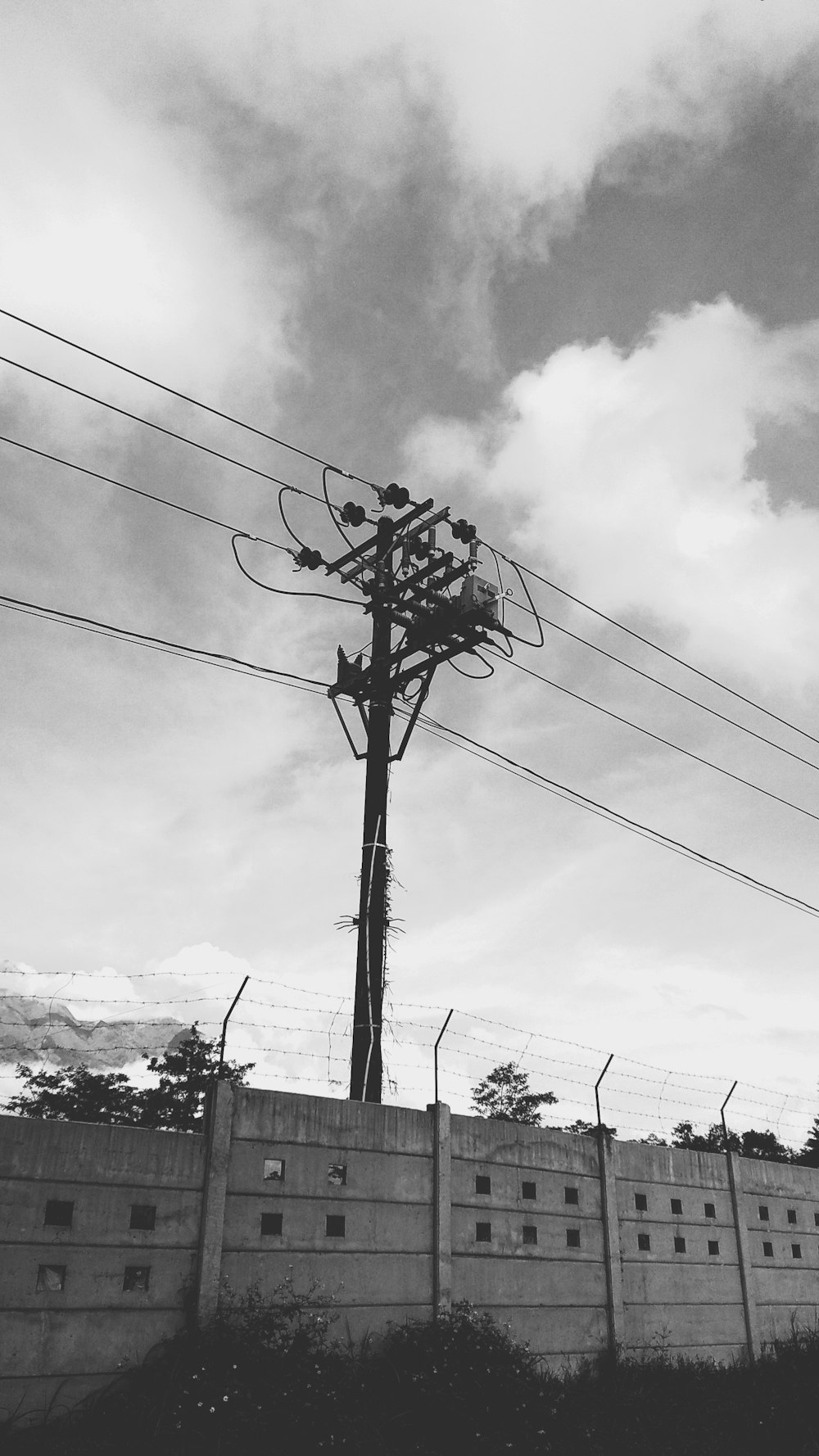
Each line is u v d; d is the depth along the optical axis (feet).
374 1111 48.73
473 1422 40.09
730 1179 66.90
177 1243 40.78
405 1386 41.52
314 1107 46.60
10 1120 38.24
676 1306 59.77
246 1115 44.24
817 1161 112.06
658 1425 46.60
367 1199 47.03
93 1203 39.17
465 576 59.16
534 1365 46.96
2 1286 36.32
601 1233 57.16
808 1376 58.70
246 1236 42.68
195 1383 36.55
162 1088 69.87
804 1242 70.64
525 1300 51.80
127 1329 38.50
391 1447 37.47
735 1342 62.34
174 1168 41.65
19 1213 37.42
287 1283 43.11
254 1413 35.81
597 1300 55.52
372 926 53.06
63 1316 37.22
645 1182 61.05
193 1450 34.12
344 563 58.29
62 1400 36.29
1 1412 35.01
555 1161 56.24
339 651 59.00
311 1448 35.73
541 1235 53.98
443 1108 51.19
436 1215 49.24
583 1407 46.01
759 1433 49.01
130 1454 33.50
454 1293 48.80
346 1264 45.32
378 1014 51.47
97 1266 38.55
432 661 58.34
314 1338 41.83
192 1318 40.06
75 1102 66.64
